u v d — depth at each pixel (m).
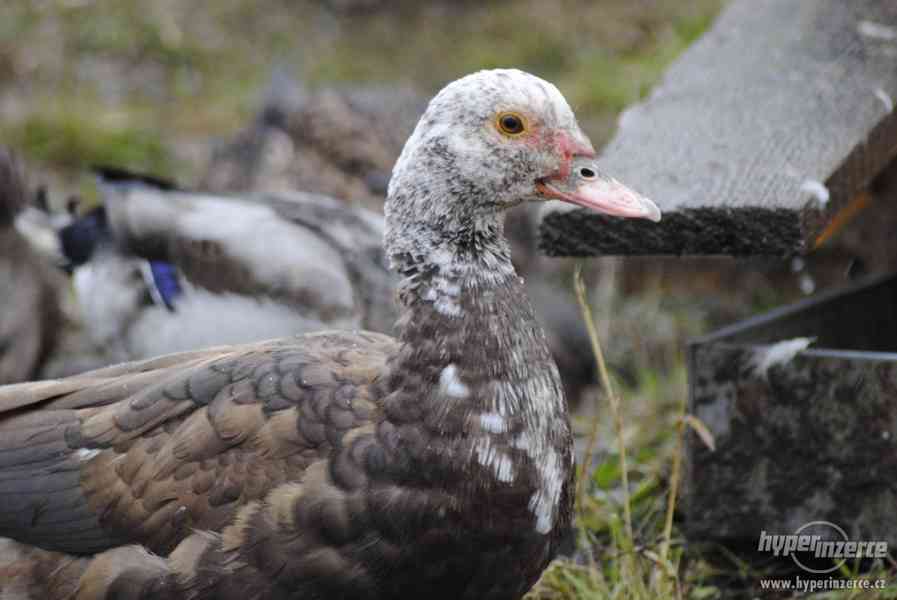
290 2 11.03
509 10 10.84
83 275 6.19
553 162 3.68
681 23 9.65
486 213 3.69
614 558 4.68
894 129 4.79
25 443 3.76
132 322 5.99
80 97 9.87
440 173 3.64
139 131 9.34
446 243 3.66
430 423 3.53
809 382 4.48
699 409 4.66
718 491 4.67
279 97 7.99
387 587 3.55
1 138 9.15
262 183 7.58
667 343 6.99
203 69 10.35
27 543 3.73
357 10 10.98
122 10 10.62
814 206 4.19
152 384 3.77
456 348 3.58
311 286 5.63
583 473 4.82
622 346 7.00
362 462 3.51
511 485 3.54
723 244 4.20
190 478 3.59
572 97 9.11
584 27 10.41
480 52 10.45
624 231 4.27
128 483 3.64
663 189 4.35
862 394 4.40
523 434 3.57
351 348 3.78
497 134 3.65
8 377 6.40
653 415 5.92
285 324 5.66
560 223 4.32
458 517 3.52
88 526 3.67
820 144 4.52
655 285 7.56
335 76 10.27
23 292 6.39
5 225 6.34
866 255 6.44
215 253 5.77
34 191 8.55
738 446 4.62
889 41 5.11
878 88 4.82
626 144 4.77
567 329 6.73
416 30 10.81
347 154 7.47
